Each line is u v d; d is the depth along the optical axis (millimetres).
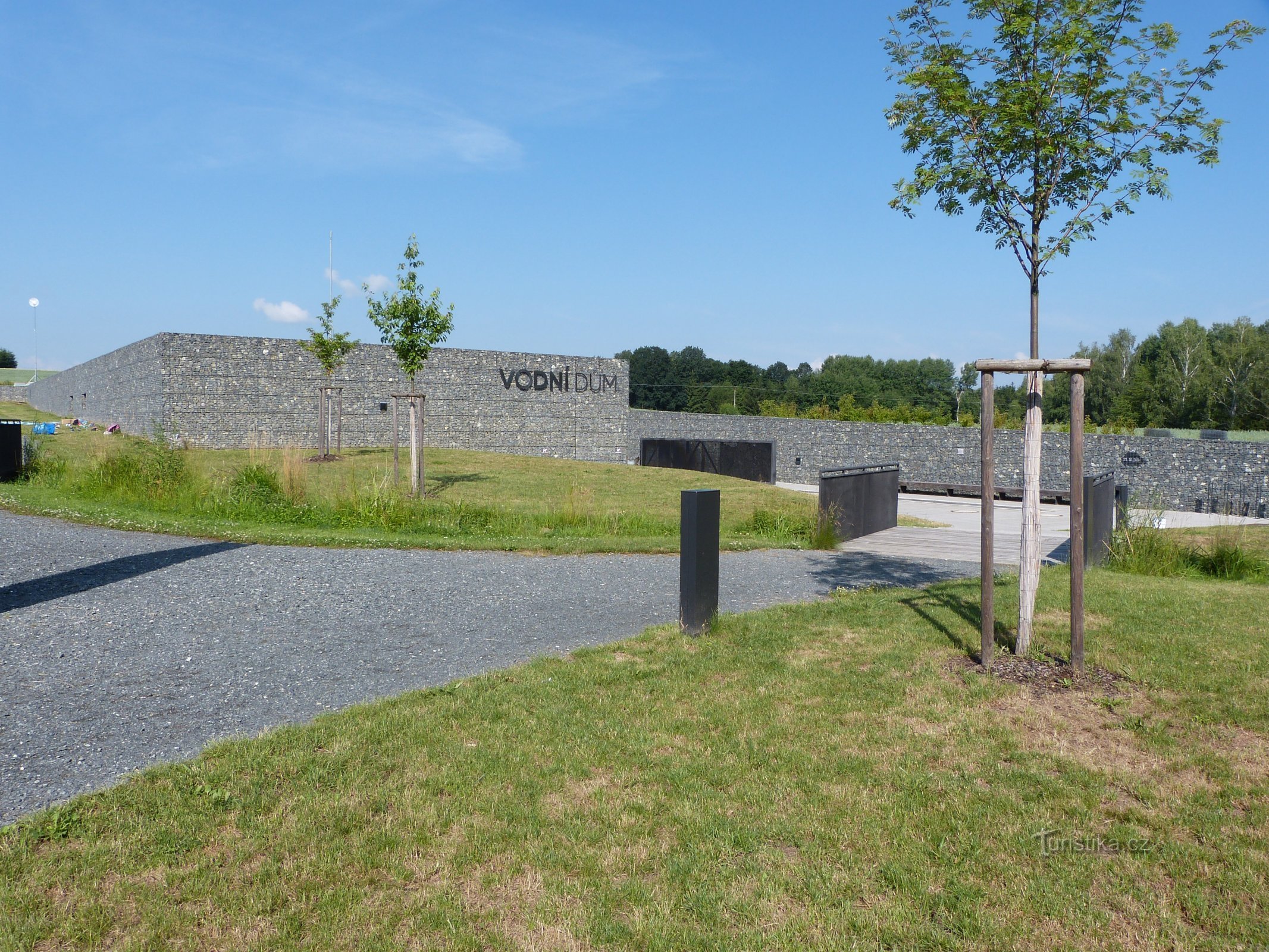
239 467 15547
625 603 7984
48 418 44000
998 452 31719
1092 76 5473
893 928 3031
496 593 8250
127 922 2979
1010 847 3535
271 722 4738
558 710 4926
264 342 28344
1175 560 10930
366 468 22172
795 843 3596
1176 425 64688
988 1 5531
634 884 3277
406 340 16938
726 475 32281
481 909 3133
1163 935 3000
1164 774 4152
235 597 7648
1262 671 5434
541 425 35094
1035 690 5207
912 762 4289
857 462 34781
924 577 9727
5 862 3246
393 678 5551
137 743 4391
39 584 7883
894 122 5902
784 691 5270
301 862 3348
